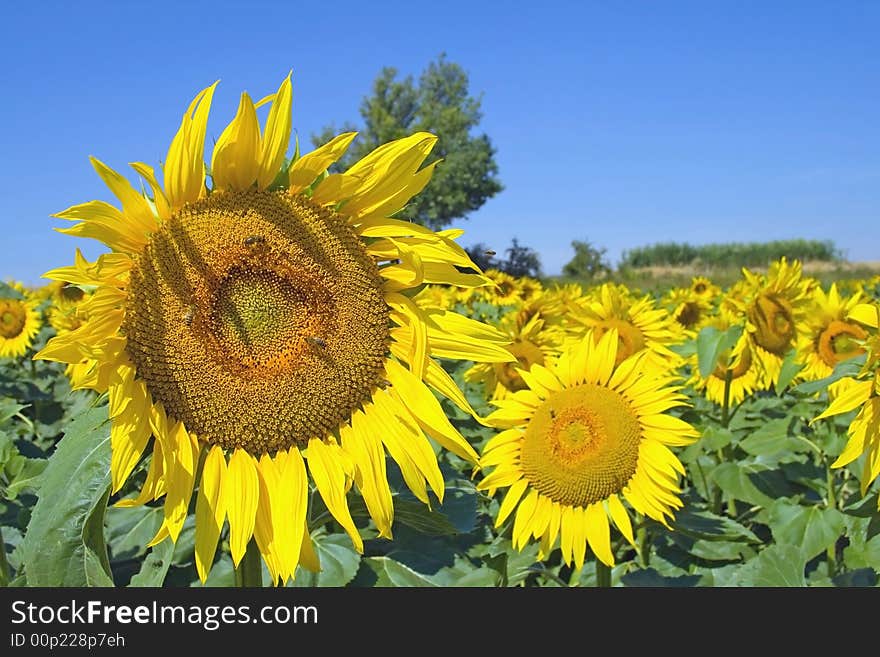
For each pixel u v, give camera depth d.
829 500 5.37
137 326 2.57
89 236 2.47
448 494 4.07
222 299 2.68
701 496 6.15
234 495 2.64
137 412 2.51
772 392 8.30
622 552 5.48
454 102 72.38
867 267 56.44
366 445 2.79
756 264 69.00
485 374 7.51
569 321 7.34
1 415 3.74
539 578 5.14
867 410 3.33
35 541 2.31
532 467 4.48
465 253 2.88
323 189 2.80
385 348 2.88
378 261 2.92
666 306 11.02
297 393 2.71
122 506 2.45
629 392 4.52
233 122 2.58
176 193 2.61
